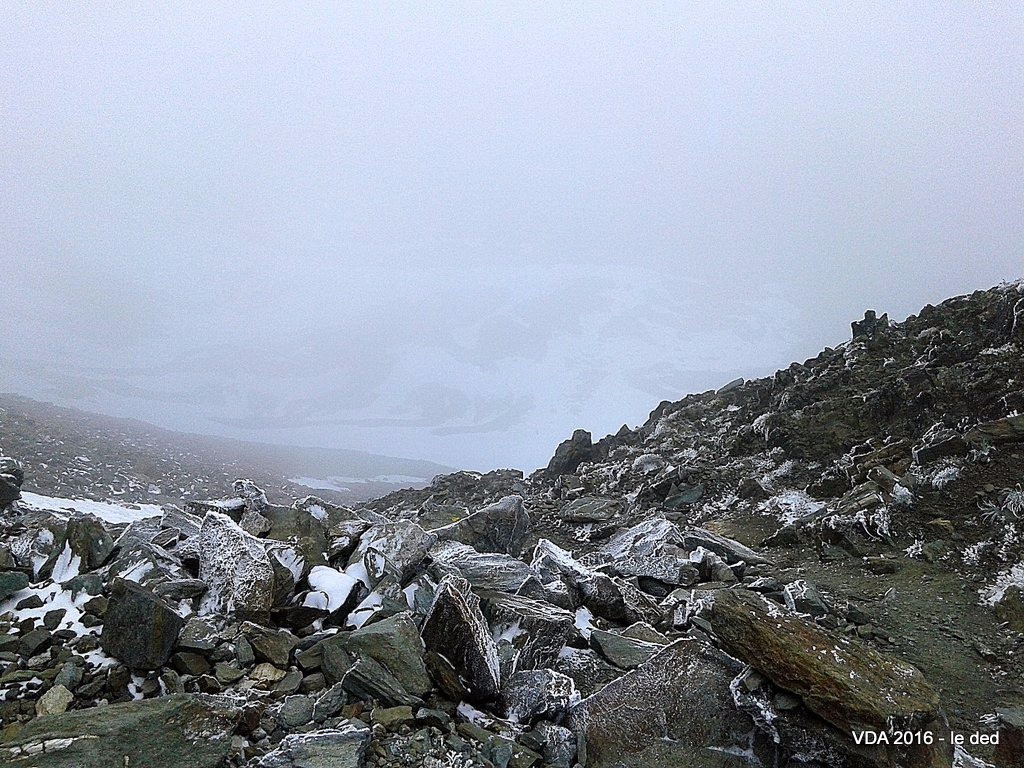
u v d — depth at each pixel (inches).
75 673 187.5
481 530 440.5
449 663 228.1
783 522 545.6
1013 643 324.5
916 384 629.9
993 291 800.3
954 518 463.5
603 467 836.6
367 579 287.7
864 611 366.9
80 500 386.0
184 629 215.0
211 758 159.2
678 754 217.8
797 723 210.2
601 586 342.0
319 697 200.8
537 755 202.7
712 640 257.1
